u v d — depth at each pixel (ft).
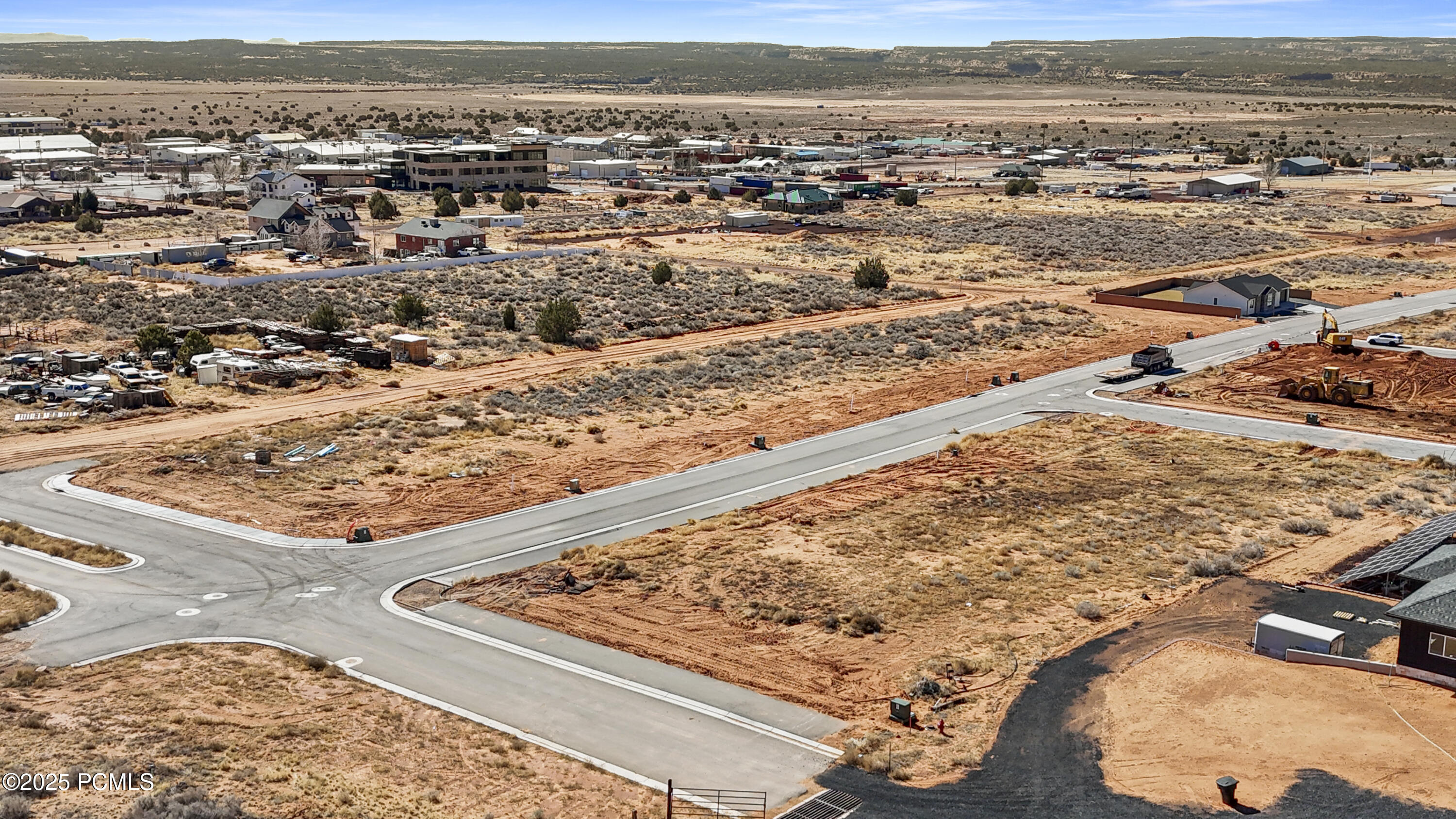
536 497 204.85
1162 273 478.18
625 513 196.65
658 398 276.62
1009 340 347.15
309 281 412.57
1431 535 171.53
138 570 168.66
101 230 555.28
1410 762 116.67
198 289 390.21
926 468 222.89
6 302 361.10
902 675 138.62
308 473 214.07
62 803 102.94
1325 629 142.20
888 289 430.61
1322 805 109.70
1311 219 640.17
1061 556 175.32
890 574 168.55
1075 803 111.34
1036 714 128.77
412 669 139.03
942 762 119.55
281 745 118.32
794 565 172.04
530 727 125.59
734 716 128.98
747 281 438.40
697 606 158.30
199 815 99.76
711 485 212.84
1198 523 190.49
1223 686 133.90
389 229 594.65
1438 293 430.61
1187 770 116.57
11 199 608.60
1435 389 288.71
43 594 157.89
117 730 119.44
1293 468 223.51
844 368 311.06
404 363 302.04
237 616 153.48
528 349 322.75
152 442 232.12
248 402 262.67
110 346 311.06
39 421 243.19
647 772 117.08
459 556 176.45
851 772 117.39
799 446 239.30
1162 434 248.73
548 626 152.15
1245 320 377.71
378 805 107.55
